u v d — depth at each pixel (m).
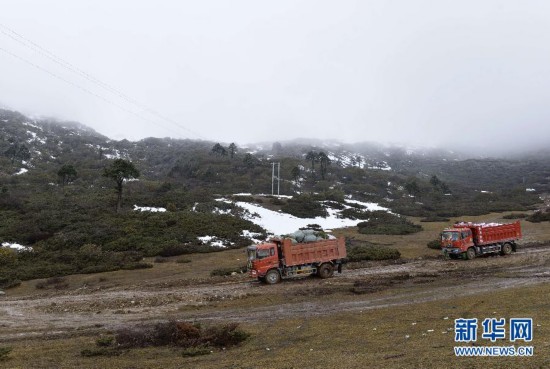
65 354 12.37
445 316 14.09
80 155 131.25
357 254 31.83
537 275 21.69
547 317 12.34
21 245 36.38
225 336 12.81
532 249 32.09
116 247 35.47
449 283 21.19
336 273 26.16
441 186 110.38
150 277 27.81
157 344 12.95
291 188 93.88
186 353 11.73
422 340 11.19
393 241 40.78
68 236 37.53
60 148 141.12
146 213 46.06
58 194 58.75
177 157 143.50
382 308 16.66
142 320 17.12
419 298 18.11
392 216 58.38
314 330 13.80
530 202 84.56
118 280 27.17
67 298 22.41
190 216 45.69
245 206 57.16
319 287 21.84
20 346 13.70
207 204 53.62
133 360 11.48
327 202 65.88
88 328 16.16
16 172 88.94
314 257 24.62
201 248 36.50
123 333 13.77
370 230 47.25
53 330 16.06
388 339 11.73
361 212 60.53
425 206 76.69
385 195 96.69
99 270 29.97
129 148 170.62
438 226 52.88
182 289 23.44
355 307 17.27
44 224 41.03
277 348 11.89
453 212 67.25
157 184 75.06
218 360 11.04
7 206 47.25
